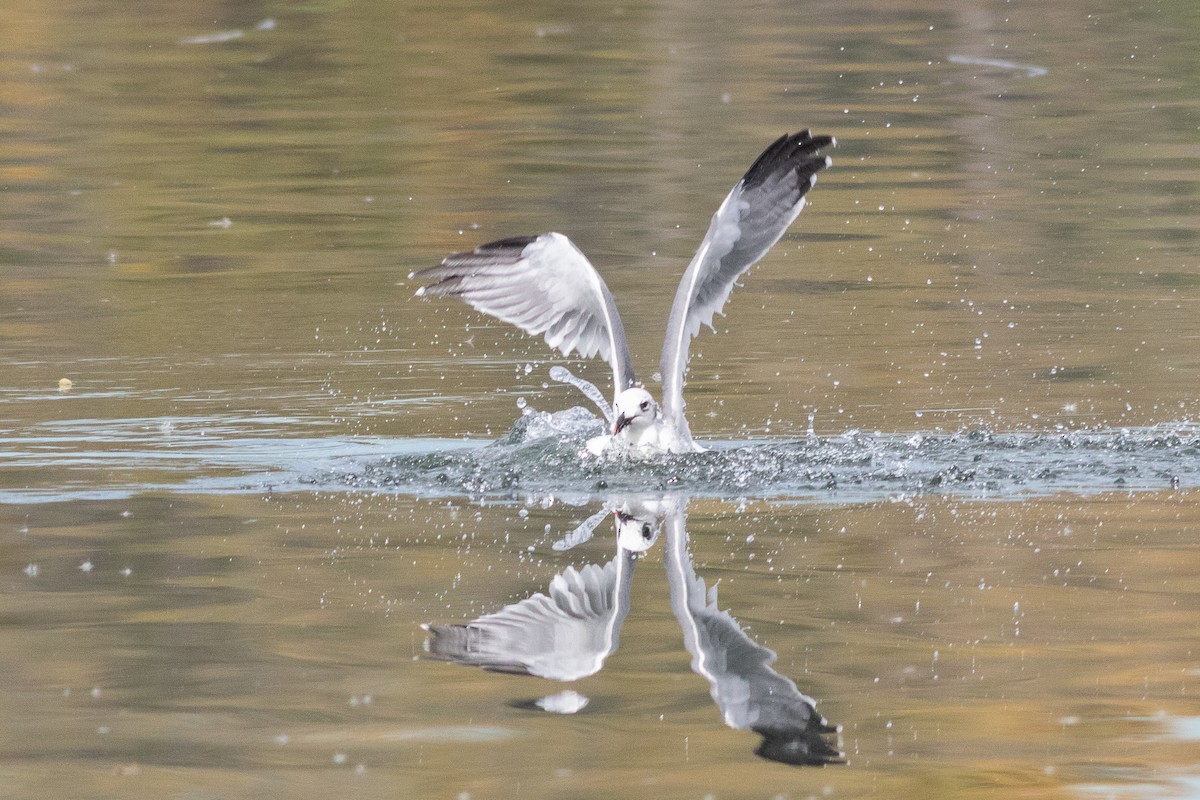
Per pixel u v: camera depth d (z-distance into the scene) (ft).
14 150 85.15
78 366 52.29
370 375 51.55
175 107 95.14
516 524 35.86
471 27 117.39
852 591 30.83
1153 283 60.95
